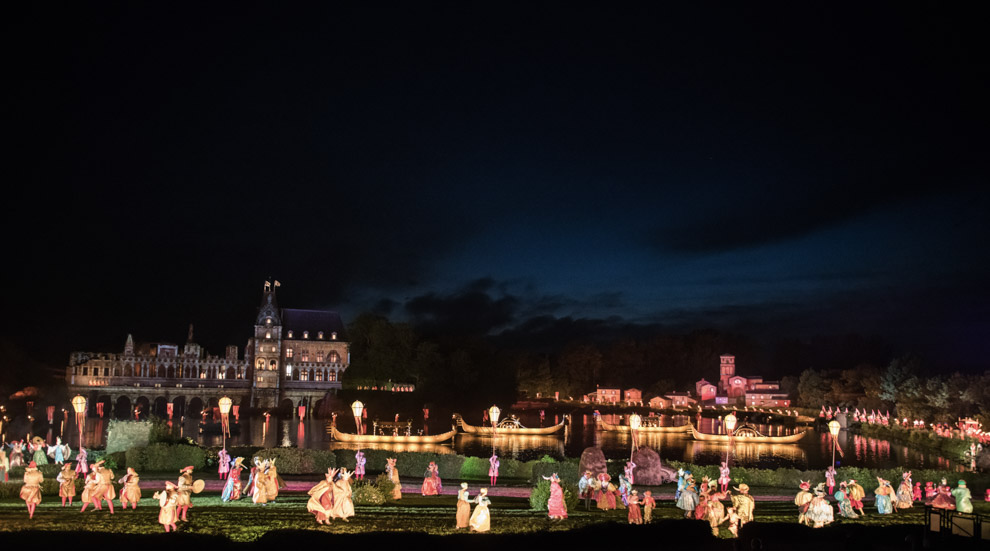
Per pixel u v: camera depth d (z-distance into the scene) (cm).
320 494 3064
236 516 3153
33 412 13950
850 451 10831
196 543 2323
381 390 15838
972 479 5419
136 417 13400
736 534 3088
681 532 2673
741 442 11969
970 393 11744
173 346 16738
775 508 4106
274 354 16762
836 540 2658
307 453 5497
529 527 3047
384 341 17250
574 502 3872
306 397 16800
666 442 12094
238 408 16538
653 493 4912
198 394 16412
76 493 3781
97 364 15938
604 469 5069
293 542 2381
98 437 10175
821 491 3256
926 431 11512
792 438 11944
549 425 15238
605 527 2697
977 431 10456
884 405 15425
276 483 3831
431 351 16575
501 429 12800
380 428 12619
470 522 2944
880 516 3684
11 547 2225
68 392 15475
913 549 2344
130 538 2339
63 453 5225
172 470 5294
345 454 5709
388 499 4062
